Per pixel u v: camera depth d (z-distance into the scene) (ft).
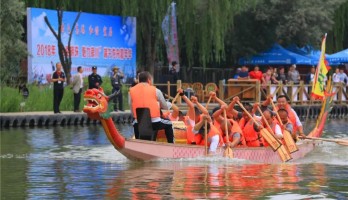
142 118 84.02
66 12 180.34
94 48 187.62
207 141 87.15
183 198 60.13
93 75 155.74
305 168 80.02
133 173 74.49
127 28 196.13
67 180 70.13
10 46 162.91
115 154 92.17
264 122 92.02
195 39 214.69
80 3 195.62
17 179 71.10
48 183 68.39
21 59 174.29
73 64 182.39
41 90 164.55
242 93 179.42
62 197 61.16
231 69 229.25
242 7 215.92
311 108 191.52
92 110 78.18
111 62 192.13
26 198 60.95
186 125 89.71
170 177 71.61
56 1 189.37
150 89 84.84
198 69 219.20
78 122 151.94
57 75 150.71
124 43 195.52
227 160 85.15
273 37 229.66
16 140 112.68
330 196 61.16
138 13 205.16
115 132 79.77
